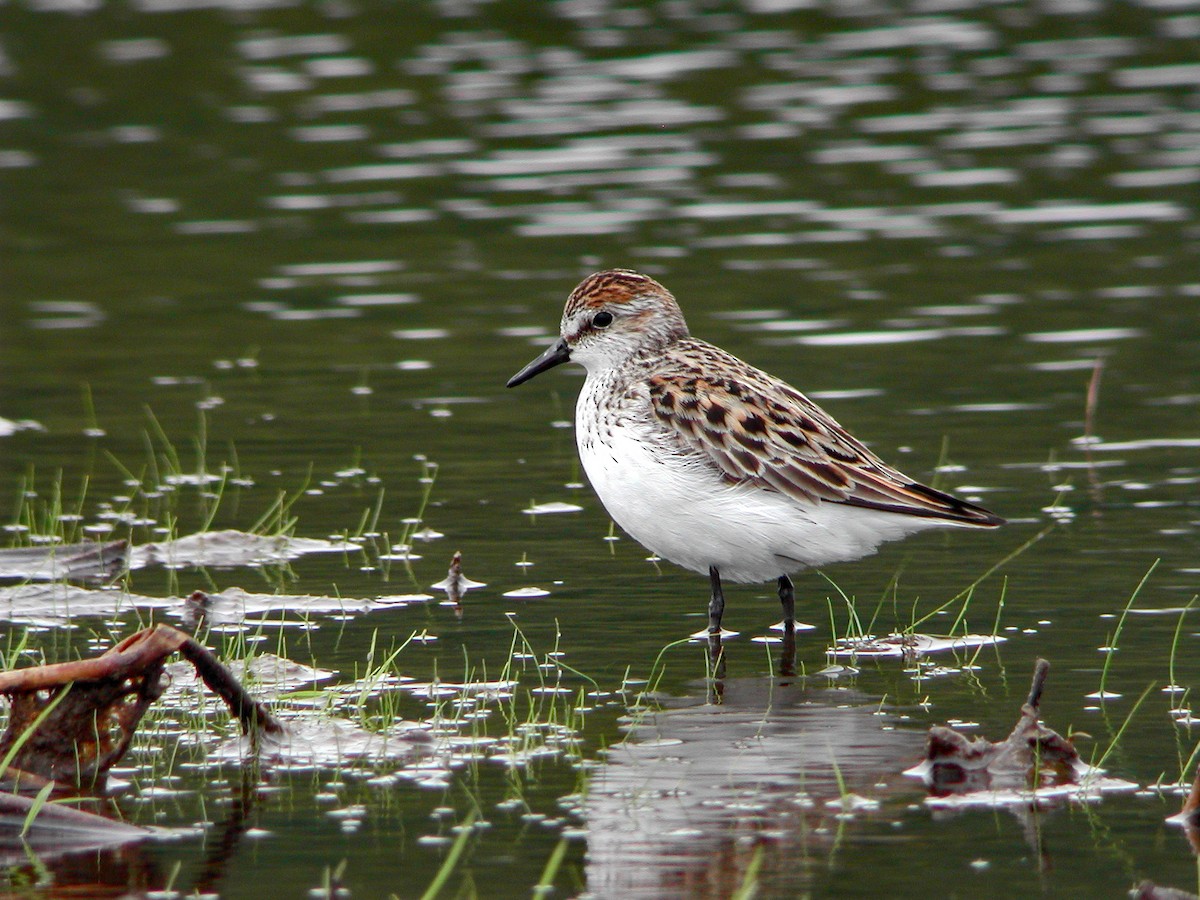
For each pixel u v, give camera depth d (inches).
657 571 518.9
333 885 310.3
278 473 625.3
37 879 315.3
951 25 1384.1
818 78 1247.5
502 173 1064.8
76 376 758.5
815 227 954.7
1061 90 1214.3
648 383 469.7
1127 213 965.8
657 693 413.1
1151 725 380.8
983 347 754.8
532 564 524.4
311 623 470.9
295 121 1173.7
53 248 959.6
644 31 1369.3
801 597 495.5
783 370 722.2
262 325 830.5
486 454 647.8
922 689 411.8
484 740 381.7
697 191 1023.0
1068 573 498.0
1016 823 332.2
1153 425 650.8
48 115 1201.4
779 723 390.0
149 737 388.2
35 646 447.8
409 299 859.4
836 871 312.2
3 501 594.2
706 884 308.7
